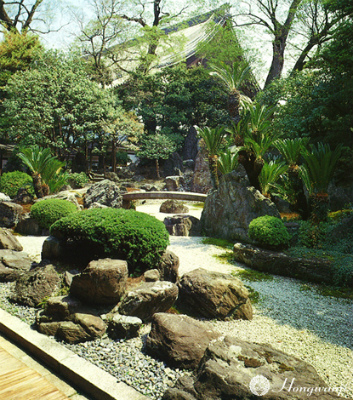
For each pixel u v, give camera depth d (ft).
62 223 18.81
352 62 42.93
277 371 10.14
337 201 40.16
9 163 75.61
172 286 15.64
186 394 9.77
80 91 72.18
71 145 78.69
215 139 43.60
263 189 34.71
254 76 84.84
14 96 69.92
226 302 15.90
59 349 12.74
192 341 12.16
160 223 18.98
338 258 21.90
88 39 91.61
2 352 13.10
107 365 11.88
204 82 95.45
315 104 46.34
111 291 14.71
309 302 18.44
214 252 27.78
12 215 32.86
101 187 45.42
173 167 89.66
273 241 23.72
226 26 89.86
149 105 99.66
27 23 99.55
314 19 63.05
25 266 20.88
